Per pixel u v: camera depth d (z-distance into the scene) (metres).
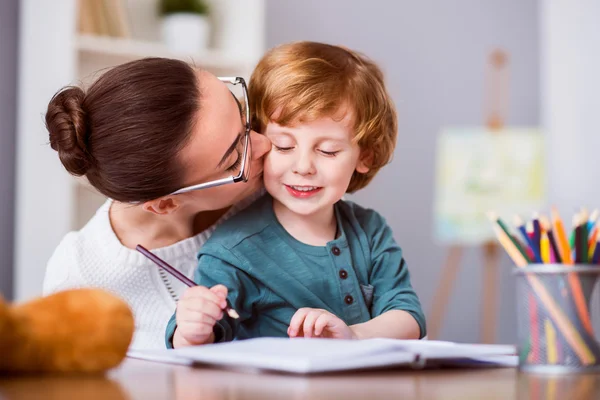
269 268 1.31
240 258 1.29
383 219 1.50
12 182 3.26
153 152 1.14
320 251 1.35
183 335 1.10
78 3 3.06
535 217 0.92
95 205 3.20
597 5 4.01
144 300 1.46
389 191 4.09
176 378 0.78
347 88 1.31
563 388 0.72
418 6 4.18
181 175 1.18
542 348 0.85
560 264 0.86
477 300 4.26
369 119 1.33
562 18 4.20
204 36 3.27
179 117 1.15
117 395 0.66
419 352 0.84
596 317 0.85
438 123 4.21
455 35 4.27
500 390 0.71
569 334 0.84
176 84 1.16
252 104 1.35
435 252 4.18
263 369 0.83
